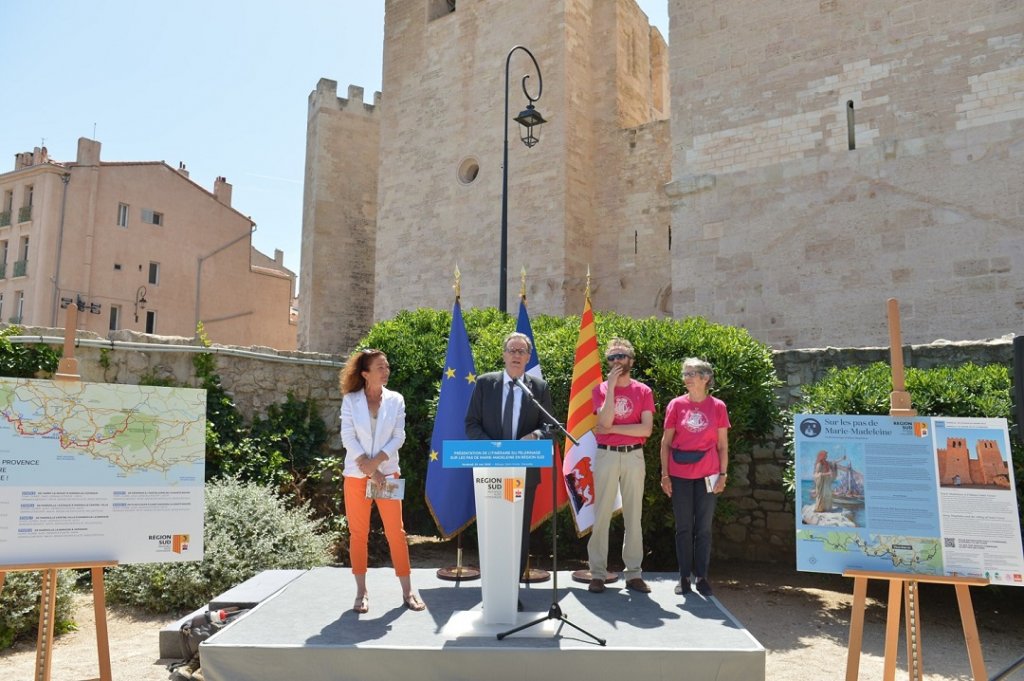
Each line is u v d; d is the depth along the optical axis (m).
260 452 8.55
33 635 5.51
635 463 5.52
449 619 4.66
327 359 9.76
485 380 5.40
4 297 29.19
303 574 5.98
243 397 8.92
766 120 13.79
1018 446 5.91
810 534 4.05
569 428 5.89
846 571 3.96
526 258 20.41
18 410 3.98
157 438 4.30
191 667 4.62
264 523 6.99
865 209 12.57
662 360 7.06
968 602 3.78
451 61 23.23
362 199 30.61
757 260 13.62
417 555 8.66
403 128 24.52
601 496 5.49
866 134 12.67
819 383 7.52
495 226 21.31
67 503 4.00
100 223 29.84
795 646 5.59
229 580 6.33
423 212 23.44
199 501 4.32
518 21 21.42
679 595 5.32
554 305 19.62
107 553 4.05
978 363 7.48
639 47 22.80
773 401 7.42
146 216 31.48
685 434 5.48
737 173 14.00
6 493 3.88
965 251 11.55
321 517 8.68
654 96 25.41
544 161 20.34
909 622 3.92
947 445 3.98
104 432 4.16
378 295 24.48
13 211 29.70
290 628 4.45
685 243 14.51
